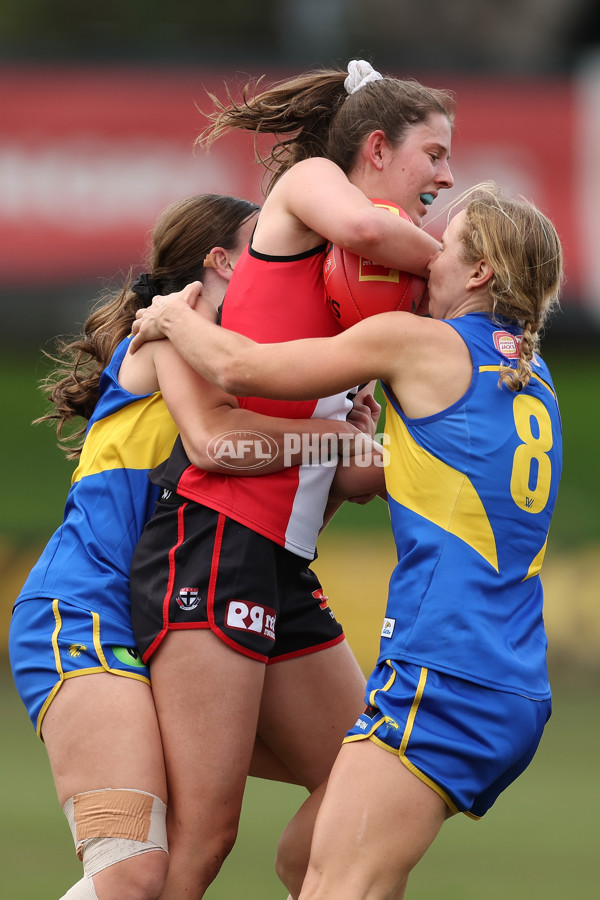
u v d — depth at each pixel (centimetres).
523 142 4819
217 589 1090
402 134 1141
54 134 4859
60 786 1083
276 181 1272
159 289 1300
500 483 1017
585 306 4922
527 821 2292
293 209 1109
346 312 1105
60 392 1347
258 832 2195
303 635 1215
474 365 1028
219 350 1084
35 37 7612
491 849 2075
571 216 4834
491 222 1048
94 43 4972
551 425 1073
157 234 1302
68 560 1156
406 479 1041
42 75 4838
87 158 4862
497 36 7069
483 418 1020
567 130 4806
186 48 4856
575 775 2634
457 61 4862
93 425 1220
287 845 1189
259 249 1139
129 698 1088
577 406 5228
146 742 1075
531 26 7088
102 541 1158
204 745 1076
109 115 4844
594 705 3353
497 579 1013
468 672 980
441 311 1091
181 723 1084
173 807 1084
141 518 1178
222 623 1083
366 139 1145
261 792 2667
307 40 6431
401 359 1032
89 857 1052
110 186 4866
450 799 980
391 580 1041
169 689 1091
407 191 1150
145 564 1128
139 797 1055
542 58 4831
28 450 4978
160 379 1161
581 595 3769
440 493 1017
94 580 1137
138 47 4838
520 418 1041
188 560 1106
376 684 1011
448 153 1171
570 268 4875
